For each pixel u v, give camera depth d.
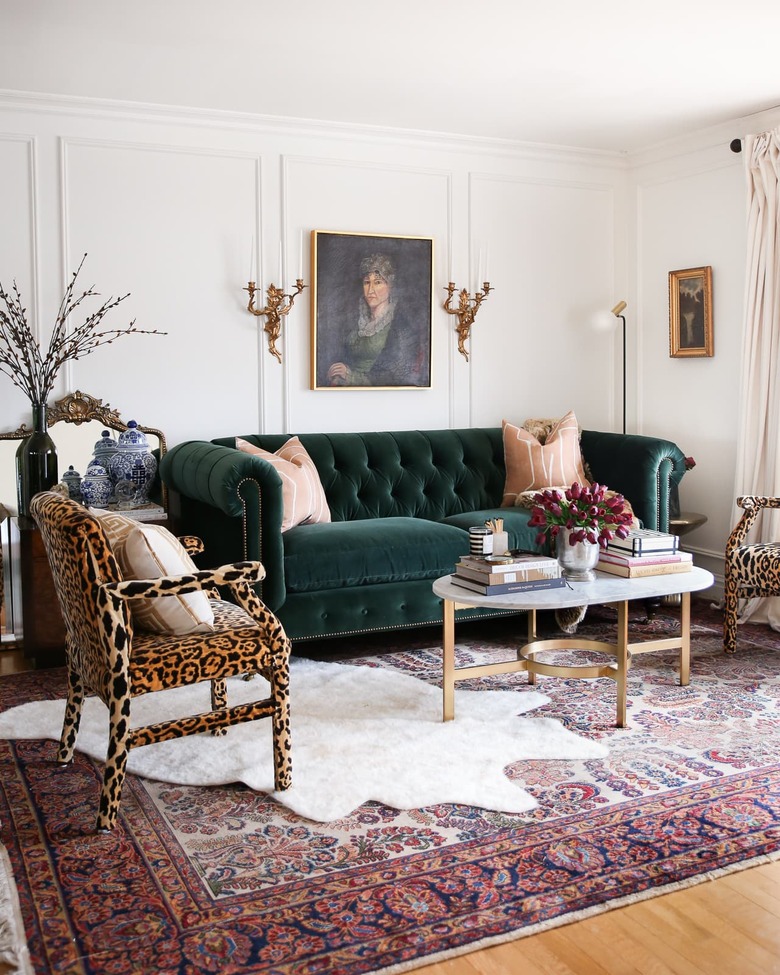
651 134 5.40
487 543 3.52
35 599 4.12
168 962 2.03
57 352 4.66
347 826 2.64
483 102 4.76
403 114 4.97
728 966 2.04
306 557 4.10
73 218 4.67
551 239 5.76
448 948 2.08
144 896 2.29
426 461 5.17
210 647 2.70
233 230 4.98
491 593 3.34
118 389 4.81
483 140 5.43
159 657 2.63
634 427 6.00
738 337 5.24
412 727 3.33
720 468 5.41
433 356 5.49
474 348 5.61
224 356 5.02
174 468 4.55
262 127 5.00
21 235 4.58
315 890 2.31
